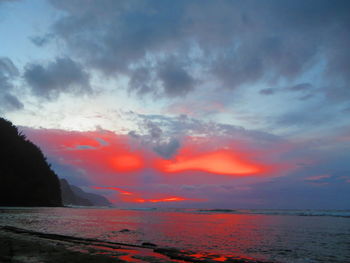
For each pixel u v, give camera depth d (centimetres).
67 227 3191
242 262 1401
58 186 17788
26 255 1334
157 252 1575
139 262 1270
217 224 4312
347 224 4566
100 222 4147
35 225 3350
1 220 4038
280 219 6094
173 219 5469
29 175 15025
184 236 2619
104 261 1227
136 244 1983
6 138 14838
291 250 1919
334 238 2631
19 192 13700
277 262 1491
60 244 1717
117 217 5741
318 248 2020
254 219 6003
